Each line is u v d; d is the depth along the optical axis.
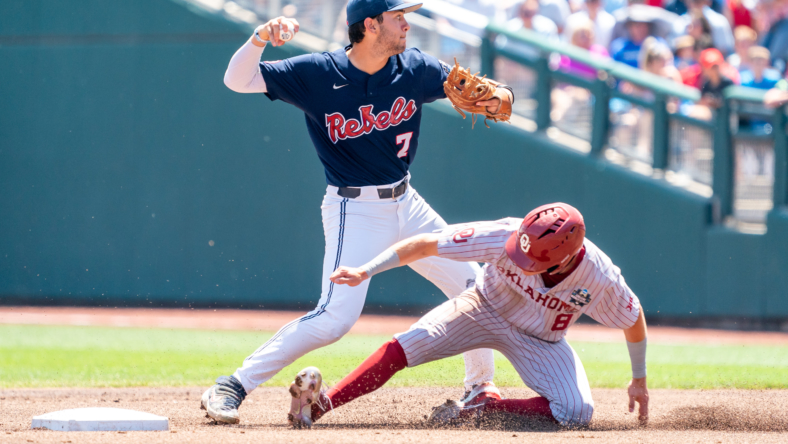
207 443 11.22
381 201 13.91
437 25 42.62
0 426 13.46
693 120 38.97
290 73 13.49
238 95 46.50
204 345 30.11
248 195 46.50
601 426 13.52
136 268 47.94
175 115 47.31
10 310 45.88
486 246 12.55
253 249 46.47
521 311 13.20
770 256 36.84
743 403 16.52
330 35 45.16
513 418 13.50
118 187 48.19
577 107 41.66
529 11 44.41
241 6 46.78
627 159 40.66
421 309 43.59
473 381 14.65
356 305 13.51
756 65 40.75
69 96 48.75
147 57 47.59
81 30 48.38
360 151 13.76
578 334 36.19
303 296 45.69
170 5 47.03
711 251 38.12
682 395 18.31
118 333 34.91
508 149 42.25
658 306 39.38
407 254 12.55
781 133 36.84
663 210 39.19
